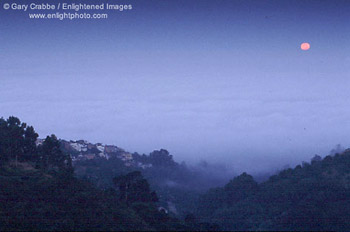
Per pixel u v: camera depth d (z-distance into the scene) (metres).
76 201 56.00
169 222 57.16
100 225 50.00
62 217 50.19
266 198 71.25
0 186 56.69
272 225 59.12
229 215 67.00
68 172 69.56
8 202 52.06
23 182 60.56
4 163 70.75
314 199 65.50
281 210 64.19
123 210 58.19
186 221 61.00
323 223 57.06
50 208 52.16
